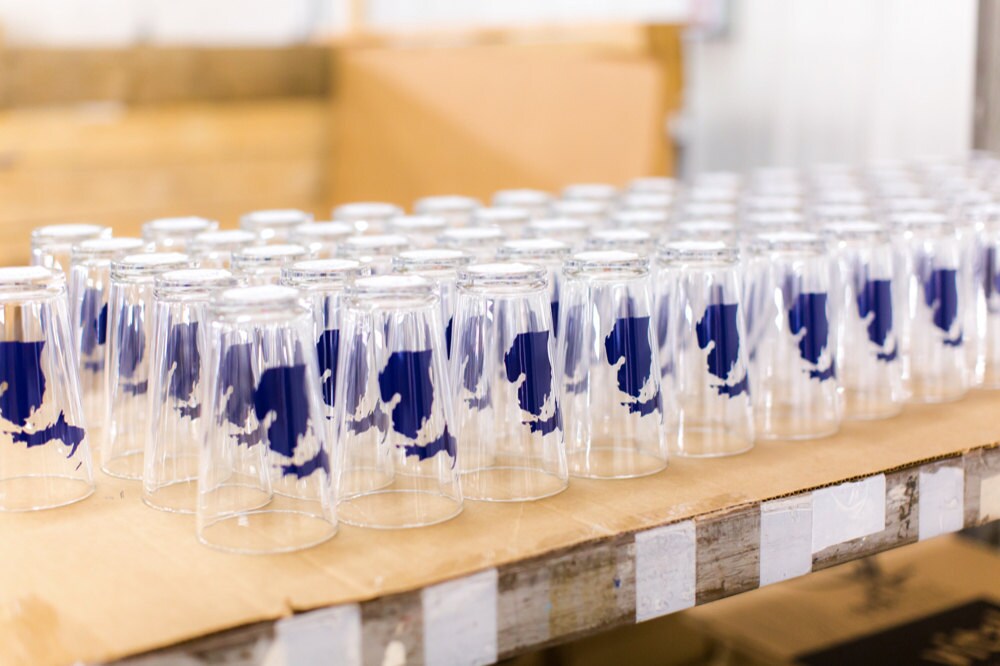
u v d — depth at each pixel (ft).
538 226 3.90
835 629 4.40
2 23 14.40
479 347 2.91
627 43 9.31
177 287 2.92
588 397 3.05
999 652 4.14
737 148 11.21
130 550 2.60
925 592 4.71
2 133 9.93
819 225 3.77
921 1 8.94
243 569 2.47
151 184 10.92
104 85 10.78
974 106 6.39
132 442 3.19
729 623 4.51
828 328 3.36
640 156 8.93
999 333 3.92
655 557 2.67
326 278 3.00
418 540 2.60
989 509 3.29
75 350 3.21
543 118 9.90
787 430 3.36
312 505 2.66
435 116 11.08
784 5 10.42
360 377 2.80
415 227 4.02
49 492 2.91
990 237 3.89
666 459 3.12
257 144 11.69
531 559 2.50
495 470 2.89
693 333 3.20
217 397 2.67
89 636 2.18
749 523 2.80
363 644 2.33
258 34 15.99
